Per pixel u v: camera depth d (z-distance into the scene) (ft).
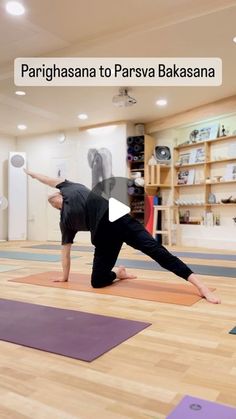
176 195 21.26
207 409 3.37
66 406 3.44
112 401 3.54
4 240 25.26
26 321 6.13
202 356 4.66
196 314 6.56
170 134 21.35
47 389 3.78
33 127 23.95
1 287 8.94
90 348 4.90
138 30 11.52
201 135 19.97
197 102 18.34
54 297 7.86
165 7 10.52
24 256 15.52
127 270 11.55
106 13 10.75
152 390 3.76
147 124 22.30
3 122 22.50
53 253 16.72
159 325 5.93
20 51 13.08
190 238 20.51
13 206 25.46
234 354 4.73
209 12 10.41
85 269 11.85
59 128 24.29
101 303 7.34
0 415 3.28
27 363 4.45
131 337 5.35
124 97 16.19
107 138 22.52
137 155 21.65
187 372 4.19
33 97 17.44
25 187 25.91
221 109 17.83
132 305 7.18
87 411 3.35
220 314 6.56
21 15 10.68
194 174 20.45
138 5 10.37
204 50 12.78
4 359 4.58
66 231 9.13
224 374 4.14
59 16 10.82
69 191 8.85
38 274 10.82
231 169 18.84
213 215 19.60
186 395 3.65
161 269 11.75
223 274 10.80
